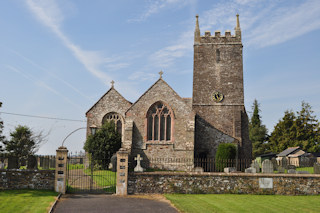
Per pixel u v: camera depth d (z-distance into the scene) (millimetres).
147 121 38000
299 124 69438
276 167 32875
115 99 41562
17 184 21547
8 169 21547
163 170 36375
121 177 21859
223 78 41469
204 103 41125
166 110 38062
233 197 20875
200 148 40000
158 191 22094
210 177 22469
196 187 22312
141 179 22156
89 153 36812
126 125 37688
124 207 17406
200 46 42500
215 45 42281
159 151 37188
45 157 26297
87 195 21219
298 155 47375
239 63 41594
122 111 41219
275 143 71500
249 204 18500
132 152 37094
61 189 21641
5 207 16172
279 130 71688
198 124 40625
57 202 18469
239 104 40656
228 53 41938
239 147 39281
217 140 39969
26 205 16859
